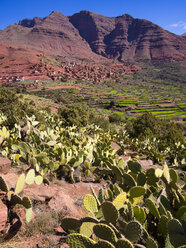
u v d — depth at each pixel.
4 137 6.31
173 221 1.92
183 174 9.83
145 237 2.05
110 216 2.07
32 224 2.63
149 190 3.15
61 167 5.46
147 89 143.62
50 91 119.19
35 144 6.16
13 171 4.53
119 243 1.59
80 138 10.02
